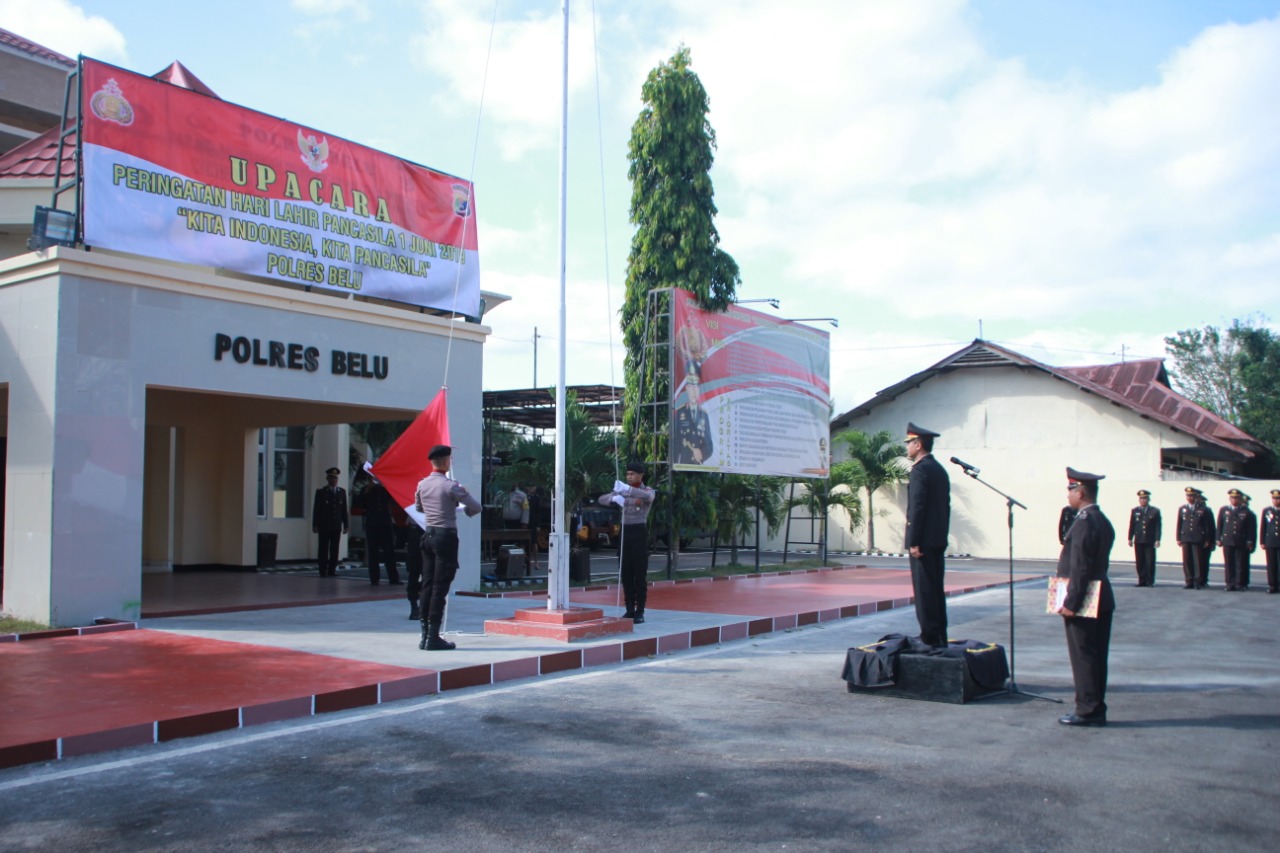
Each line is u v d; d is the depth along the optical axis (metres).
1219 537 19.61
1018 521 31.89
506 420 26.34
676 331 19.03
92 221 11.27
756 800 5.33
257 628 11.20
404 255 14.99
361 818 5.07
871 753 6.30
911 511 8.49
